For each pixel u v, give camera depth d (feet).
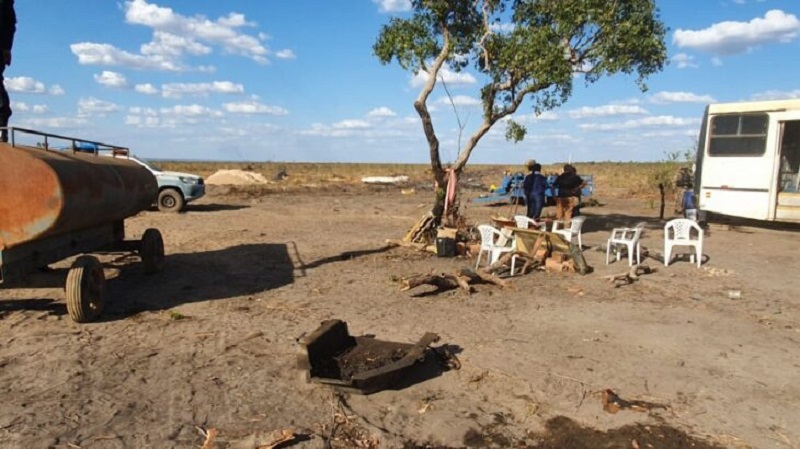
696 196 54.90
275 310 25.57
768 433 14.79
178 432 14.34
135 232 51.13
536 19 43.91
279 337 21.74
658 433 14.73
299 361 16.94
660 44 42.88
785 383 17.94
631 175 141.90
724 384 17.79
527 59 39.29
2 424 14.56
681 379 18.11
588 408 16.08
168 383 17.33
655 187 95.81
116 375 17.89
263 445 13.58
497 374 18.28
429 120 40.57
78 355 19.56
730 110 52.08
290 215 67.05
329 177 153.79
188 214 66.90
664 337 22.16
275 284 30.81
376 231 52.90
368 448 13.92
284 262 37.27
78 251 25.46
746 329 23.39
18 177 20.16
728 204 52.85
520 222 39.73
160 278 32.07
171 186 68.49
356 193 106.73
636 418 15.52
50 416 15.05
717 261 38.01
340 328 19.03
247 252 41.04
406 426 15.01
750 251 42.11
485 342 21.33
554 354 20.13
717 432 14.80
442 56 40.27
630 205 80.23
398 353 18.74
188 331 22.36
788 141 52.31
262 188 109.81
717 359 19.90
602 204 81.46
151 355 19.67
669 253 36.17
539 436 14.62
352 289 29.71
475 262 37.14
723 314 25.54
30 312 24.84
